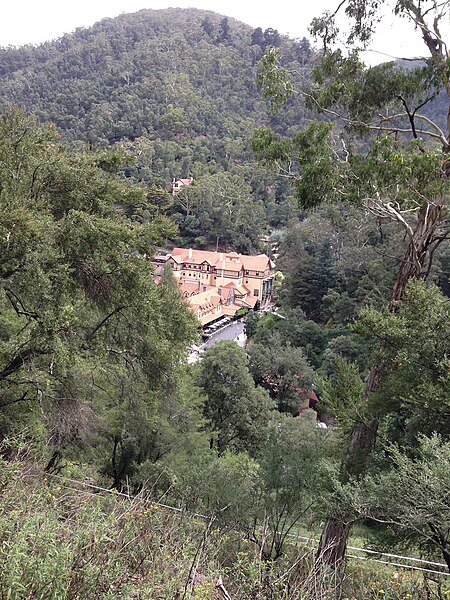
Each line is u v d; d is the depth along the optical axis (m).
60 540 2.88
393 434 7.61
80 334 9.03
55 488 4.04
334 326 38.03
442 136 7.97
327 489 7.26
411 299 7.37
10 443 4.42
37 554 2.66
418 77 8.16
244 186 89.12
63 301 8.12
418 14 7.92
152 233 9.68
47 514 3.24
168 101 127.12
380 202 8.21
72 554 2.72
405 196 7.72
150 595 2.73
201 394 22.59
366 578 5.99
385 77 8.25
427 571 6.62
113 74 138.00
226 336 53.56
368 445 7.88
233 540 5.76
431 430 6.75
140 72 140.25
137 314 9.26
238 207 81.62
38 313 7.97
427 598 4.32
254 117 131.00
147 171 92.56
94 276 8.74
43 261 7.56
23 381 8.27
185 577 3.02
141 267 9.03
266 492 9.33
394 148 8.05
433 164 7.16
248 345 37.97
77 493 4.54
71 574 2.60
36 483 3.88
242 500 8.92
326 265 42.09
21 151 8.67
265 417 23.41
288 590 3.30
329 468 6.98
